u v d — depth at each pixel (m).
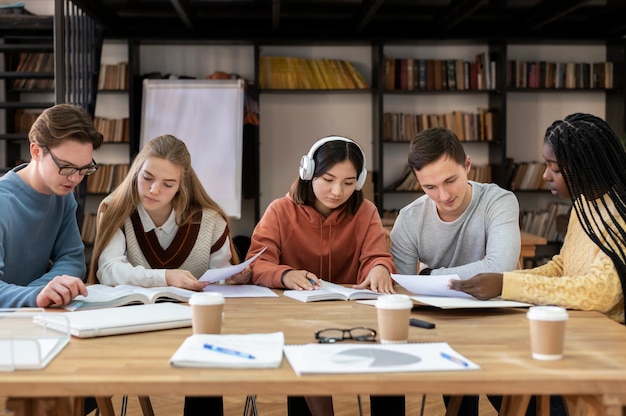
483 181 7.24
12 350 1.33
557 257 2.22
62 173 2.15
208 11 6.68
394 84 7.08
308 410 2.32
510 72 7.17
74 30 5.49
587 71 7.23
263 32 6.97
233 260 2.68
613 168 1.91
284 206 2.63
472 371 1.31
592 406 1.31
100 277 2.36
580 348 1.49
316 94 7.30
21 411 1.30
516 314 1.87
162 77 7.02
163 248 2.52
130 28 6.85
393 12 6.75
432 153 2.26
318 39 6.98
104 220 2.46
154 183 2.38
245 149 6.95
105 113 7.09
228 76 7.02
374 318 1.84
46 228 2.36
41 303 1.90
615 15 6.89
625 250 1.85
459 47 7.34
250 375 1.28
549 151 1.98
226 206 6.71
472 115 7.17
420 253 2.63
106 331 1.62
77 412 1.85
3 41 6.92
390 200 7.38
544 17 6.50
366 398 3.46
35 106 5.72
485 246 2.53
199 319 1.57
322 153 2.41
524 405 1.54
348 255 2.61
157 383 1.25
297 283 2.30
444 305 1.83
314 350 1.42
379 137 6.98
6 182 2.25
